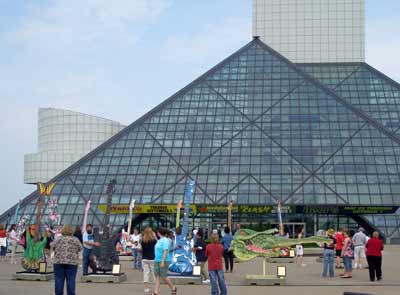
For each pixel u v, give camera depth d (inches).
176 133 3860.7
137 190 3511.3
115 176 3619.6
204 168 3612.2
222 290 1156.5
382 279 1569.9
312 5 5428.2
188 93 4148.6
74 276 1089.4
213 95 4119.1
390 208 3383.4
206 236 3334.2
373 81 4928.6
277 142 3740.2
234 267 2003.0
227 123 3897.6
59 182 3607.3
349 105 3988.7
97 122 4847.4
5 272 1706.4
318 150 3683.6
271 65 4347.9
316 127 3841.0
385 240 3339.1
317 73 5167.3
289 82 4192.9
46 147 4955.7
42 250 1525.6
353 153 3666.3
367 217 3447.3
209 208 3393.2
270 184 3491.6
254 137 3786.9
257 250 1505.9
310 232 3590.1
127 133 3897.6
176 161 3668.8
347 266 1606.8
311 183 3496.6
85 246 1492.4
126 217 3395.7
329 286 1407.5
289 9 5442.9
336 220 3607.3
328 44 5378.9
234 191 3457.2
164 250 1202.0
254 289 1348.4
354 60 5334.6
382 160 3624.5
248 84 4195.4
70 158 4793.3
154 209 3403.1
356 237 1884.8
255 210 3383.4
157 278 1209.4
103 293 1259.8
